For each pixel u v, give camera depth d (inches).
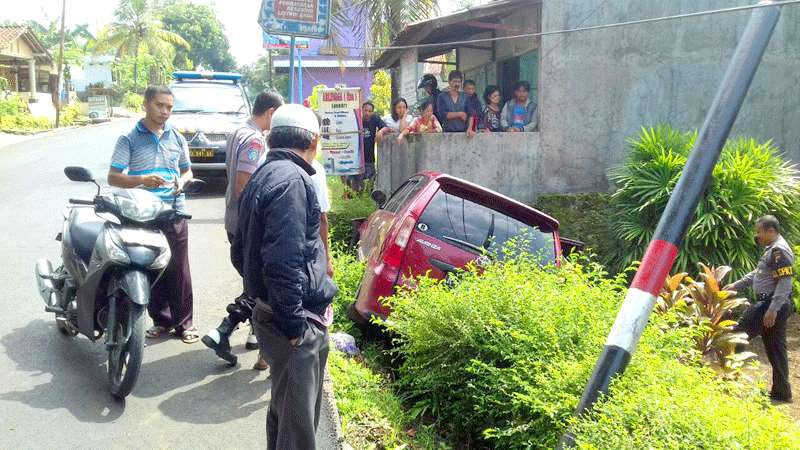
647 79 396.8
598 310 188.7
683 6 391.9
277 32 408.5
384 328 217.3
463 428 185.3
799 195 358.9
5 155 781.9
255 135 189.8
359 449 152.9
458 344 184.1
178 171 213.3
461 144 385.1
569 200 386.3
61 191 489.4
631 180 361.4
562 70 393.1
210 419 168.7
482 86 581.3
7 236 340.8
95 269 176.2
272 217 119.0
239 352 209.8
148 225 183.0
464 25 426.9
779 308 264.7
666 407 137.8
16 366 190.5
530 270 208.2
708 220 335.6
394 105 419.2
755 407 148.7
